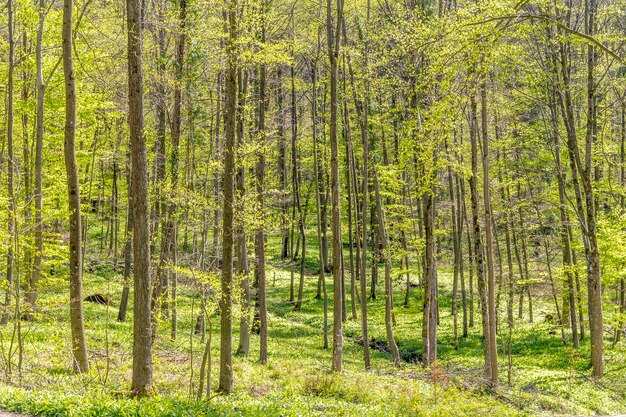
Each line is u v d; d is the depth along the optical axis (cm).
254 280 3120
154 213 2055
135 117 1229
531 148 2988
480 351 2900
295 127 3619
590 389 2159
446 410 1362
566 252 3062
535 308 4003
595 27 2248
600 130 3150
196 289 1358
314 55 2847
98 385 1325
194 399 1252
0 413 925
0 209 1764
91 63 2062
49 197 2241
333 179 1842
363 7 2916
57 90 2194
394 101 2664
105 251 4100
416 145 1973
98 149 2930
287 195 3997
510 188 3103
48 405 977
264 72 2477
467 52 1341
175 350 1819
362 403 1480
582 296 2727
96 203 4403
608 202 3225
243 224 1784
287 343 2744
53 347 1700
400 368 2209
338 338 1833
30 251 1900
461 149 2177
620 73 3020
